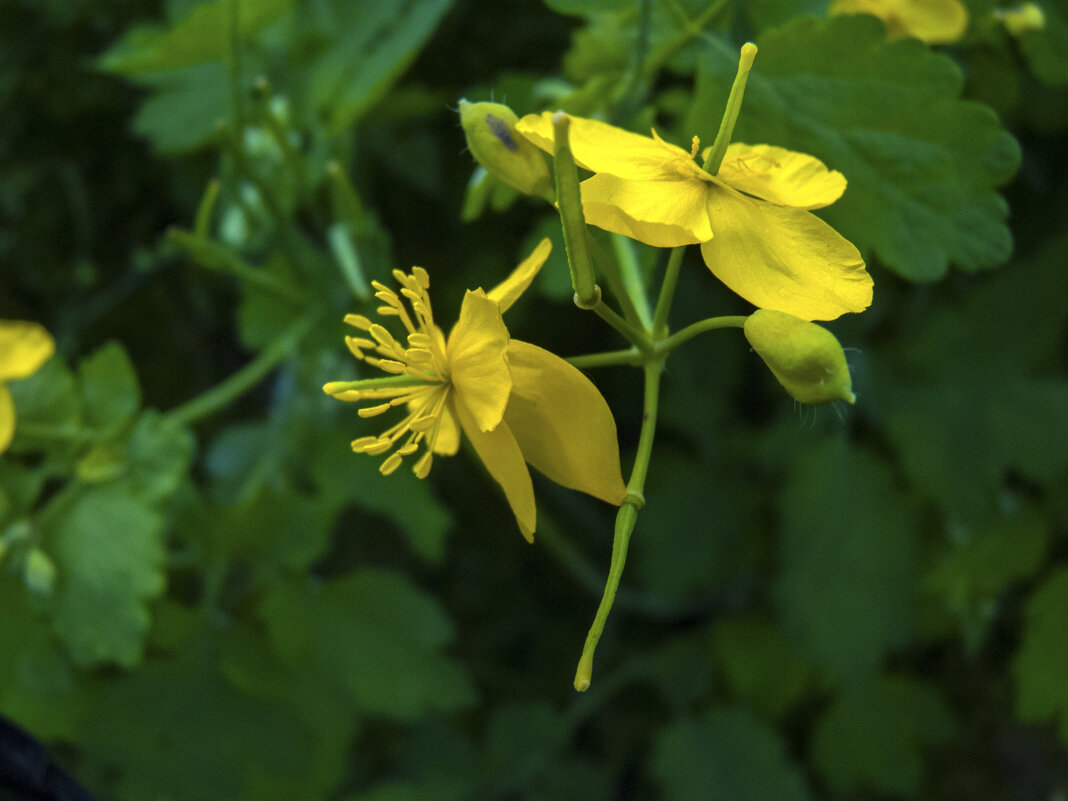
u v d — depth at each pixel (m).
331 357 0.28
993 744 0.35
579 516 0.37
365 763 0.36
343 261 0.23
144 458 0.23
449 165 0.33
